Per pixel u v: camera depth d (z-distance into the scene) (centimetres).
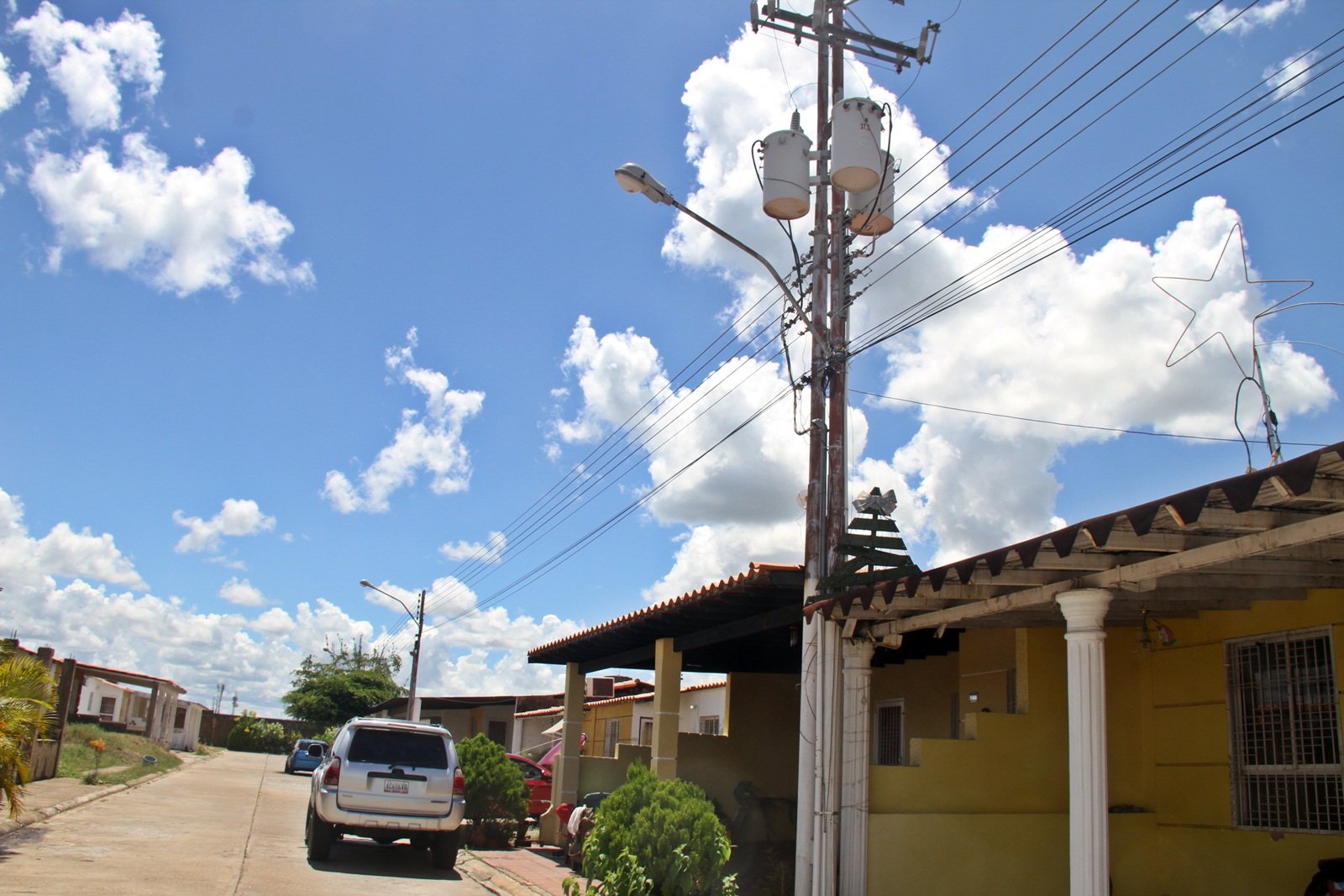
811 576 1030
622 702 2789
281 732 6575
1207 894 917
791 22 1188
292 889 1088
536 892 1191
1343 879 774
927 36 1209
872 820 964
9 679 1252
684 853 898
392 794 1320
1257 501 507
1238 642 921
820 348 1089
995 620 981
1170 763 982
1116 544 599
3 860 1139
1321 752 831
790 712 1833
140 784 2530
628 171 1067
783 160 1100
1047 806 1009
